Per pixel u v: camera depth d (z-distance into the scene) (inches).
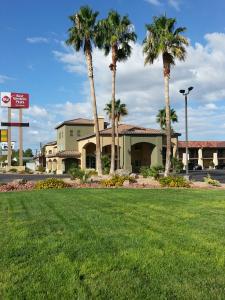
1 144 3841.0
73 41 1488.7
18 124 2871.6
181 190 844.6
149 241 313.7
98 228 374.9
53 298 197.0
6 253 284.8
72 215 464.1
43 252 285.4
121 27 1498.5
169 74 1369.3
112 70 1513.3
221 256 266.1
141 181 1147.3
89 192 791.1
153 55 1396.4
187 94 1434.5
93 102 1480.1
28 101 2886.3
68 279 223.8
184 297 194.1
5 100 2849.4
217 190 847.1
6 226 398.9
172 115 2491.4
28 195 748.6
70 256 273.1
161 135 2265.0
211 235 334.6
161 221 410.3
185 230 357.4
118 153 2164.1
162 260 258.2
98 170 1466.5
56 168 2714.1
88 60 1486.2
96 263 254.4
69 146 2691.9
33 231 365.7
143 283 215.2
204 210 494.0
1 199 685.3
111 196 697.0
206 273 230.7
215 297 193.5
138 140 2241.6
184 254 272.4
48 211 506.3
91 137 2336.4
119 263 253.8
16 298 197.2
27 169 2775.6
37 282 219.9
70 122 2694.4
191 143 3649.1
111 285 212.8
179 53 1346.0
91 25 1486.2
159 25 1368.1
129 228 372.5
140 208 522.3
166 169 1353.3
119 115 2252.7
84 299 194.4
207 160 3695.9
